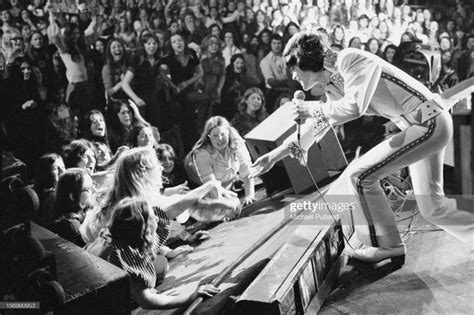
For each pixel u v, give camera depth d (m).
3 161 2.32
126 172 3.53
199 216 4.28
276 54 6.95
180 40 6.20
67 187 3.92
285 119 5.21
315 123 3.15
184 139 6.28
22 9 5.02
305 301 2.81
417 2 8.17
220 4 6.59
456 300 2.97
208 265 3.65
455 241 3.71
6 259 2.19
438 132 2.99
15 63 4.95
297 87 6.97
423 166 3.24
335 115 3.06
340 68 3.05
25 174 2.29
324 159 5.38
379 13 7.82
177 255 3.90
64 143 5.02
